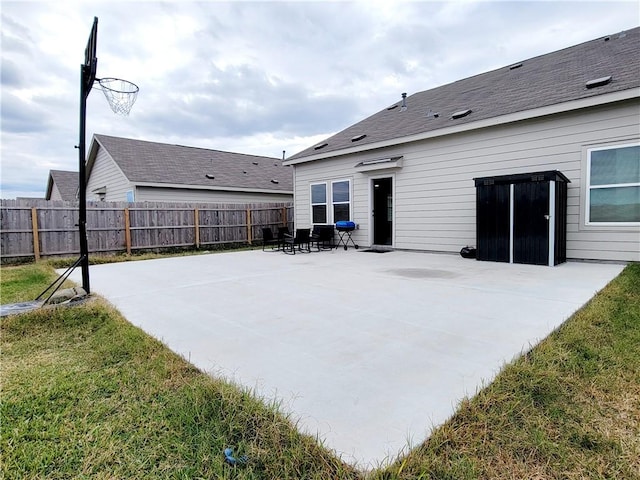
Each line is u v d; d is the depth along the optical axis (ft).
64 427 5.60
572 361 7.32
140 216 32.24
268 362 7.77
